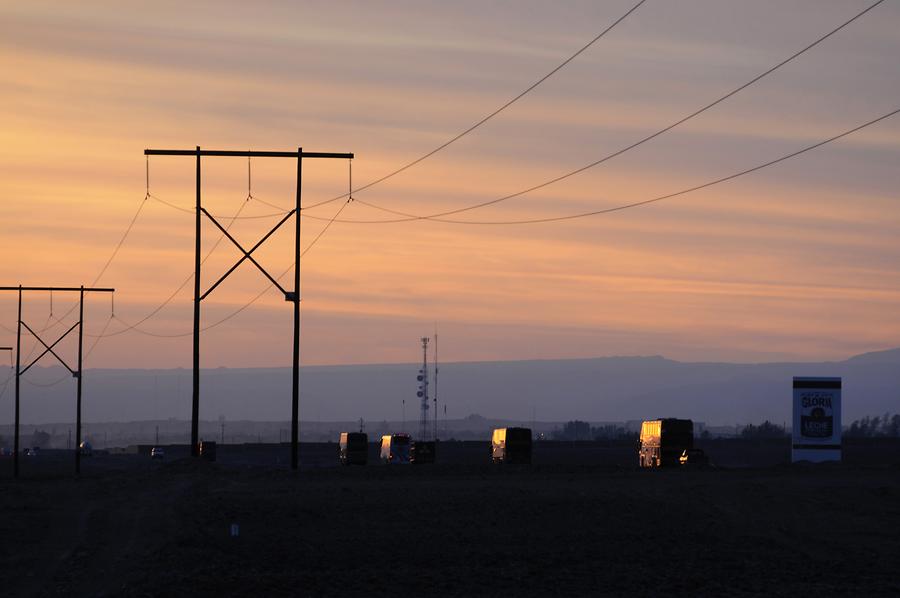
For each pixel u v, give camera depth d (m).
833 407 146.50
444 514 89.19
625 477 124.06
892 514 95.50
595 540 79.50
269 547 71.81
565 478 121.69
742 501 100.81
